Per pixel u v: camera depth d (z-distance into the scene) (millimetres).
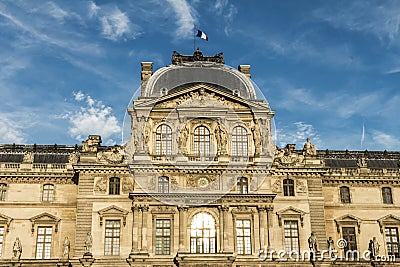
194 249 75250
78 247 74625
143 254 73625
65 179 81625
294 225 78375
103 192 77250
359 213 83938
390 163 92438
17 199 80188
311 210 78938
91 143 79625
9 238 78562
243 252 75438
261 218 76375
